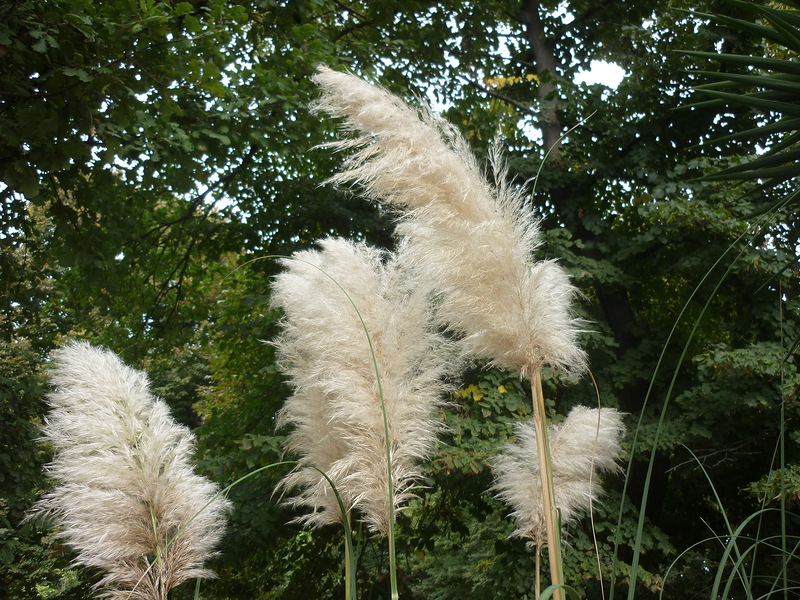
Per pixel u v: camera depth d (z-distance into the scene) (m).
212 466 6.20
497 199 2.11
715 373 6.42
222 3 5.00
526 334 1.99
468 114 9.84
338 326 2.47
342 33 8.98
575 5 10.09
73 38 3.95
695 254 7.15
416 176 1.98
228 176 8.30
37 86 4.00
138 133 5.27
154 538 2.14
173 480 2.18
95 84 3.95
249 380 8.34
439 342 2.57
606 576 5.93
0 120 3.71
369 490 2.39
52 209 4.90
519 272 2.01
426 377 2.54
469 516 8.27
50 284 8.91
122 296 8.69
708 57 2.11
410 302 2.53
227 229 8.89
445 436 6.22
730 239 6.80
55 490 2.17
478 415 6.39
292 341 3.04
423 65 9.45
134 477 2.13
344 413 2.43
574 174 8.47
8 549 7.38
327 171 8.72
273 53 7.25
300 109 6.52
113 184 5.53
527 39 10.02
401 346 2.48
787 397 5.74
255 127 6.28
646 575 6.06
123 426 2.20
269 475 6.33
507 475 2.67
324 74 2.08
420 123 2.05
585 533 6.37
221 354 9.74
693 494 8.02
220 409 8.80
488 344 2.04
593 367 7.68
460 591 9.60
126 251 8.19
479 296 2.00
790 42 1.99
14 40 3.73
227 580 7.42
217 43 5.17
